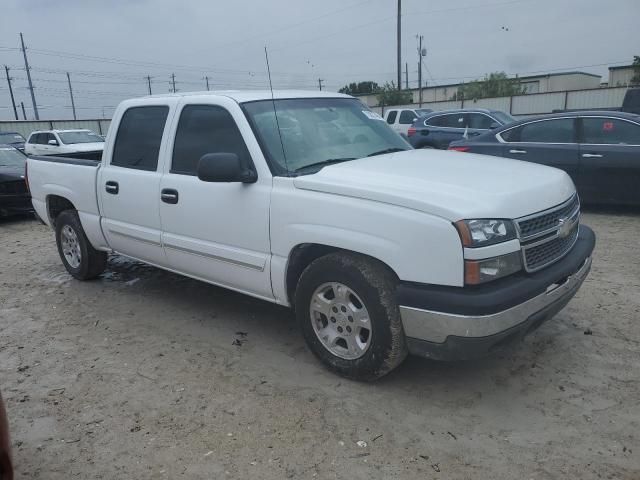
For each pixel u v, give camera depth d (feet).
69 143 63.31
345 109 15.49
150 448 10.26
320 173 12.19
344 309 11.78
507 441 10.04
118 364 13.58
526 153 28.60
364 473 9.35
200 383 12.47
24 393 12.43
